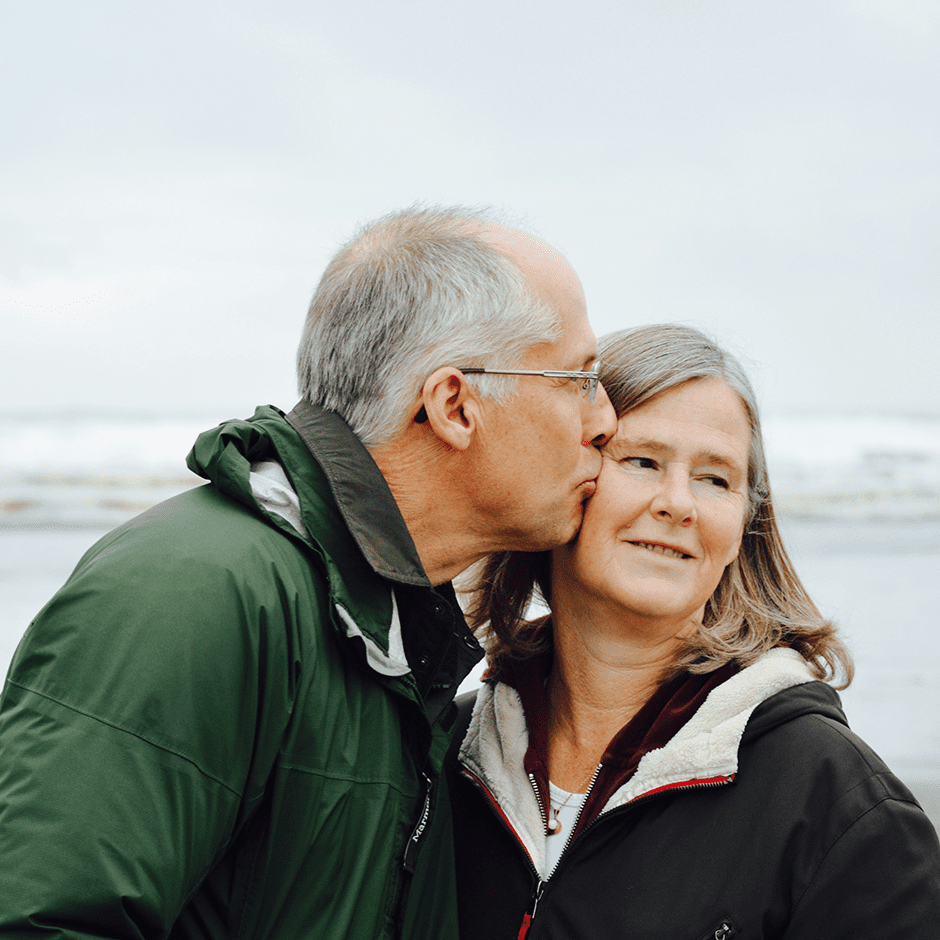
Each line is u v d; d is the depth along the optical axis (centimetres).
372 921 142
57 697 125
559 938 151
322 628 144
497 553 192
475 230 161
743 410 169
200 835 127
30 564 1116
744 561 176
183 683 127
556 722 179
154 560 135
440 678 158
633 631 167
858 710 596
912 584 964
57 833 116
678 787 151
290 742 139
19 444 1480
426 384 153
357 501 150
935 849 144
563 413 159
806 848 143
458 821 174
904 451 1641
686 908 145
